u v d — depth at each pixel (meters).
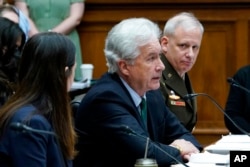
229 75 11.23
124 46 5.57
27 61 4.66
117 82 5.68
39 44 4.64
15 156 4.38
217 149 5.69
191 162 5.41
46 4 10.91
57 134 4.60
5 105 4.61
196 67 11.22
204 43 11.25
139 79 5.64
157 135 6.09
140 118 5.68
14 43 6.04
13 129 4.23
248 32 11.26
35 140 4.39
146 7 11.28
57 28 10.84
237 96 8.27
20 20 8.39
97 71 11.38
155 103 6.13
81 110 5.61
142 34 5.56
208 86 11.22
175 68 6.92
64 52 4.67
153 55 5.61
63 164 4.63
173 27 6.91
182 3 11.23
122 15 11.30
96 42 11.34
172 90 6.88
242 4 11.22
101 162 5.55
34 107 4.55
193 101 7.09
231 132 8.19
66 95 4.68
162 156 5.46
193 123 7.06
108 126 5.46
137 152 5.37
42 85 4.62
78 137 5.58
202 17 11.23
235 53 11.25
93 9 11.32
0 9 8.31
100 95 5.54
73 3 11.05
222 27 11.26
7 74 5.95
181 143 5.94
